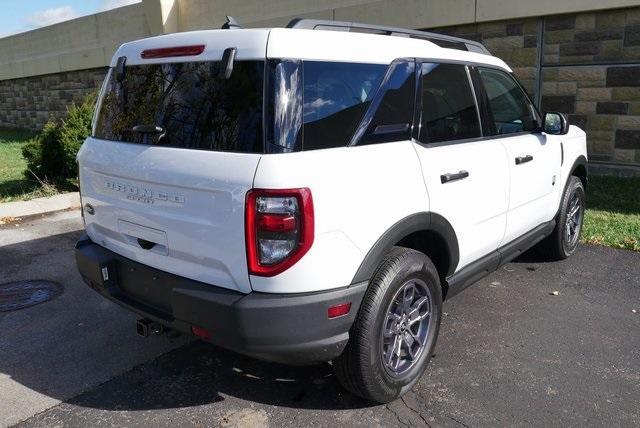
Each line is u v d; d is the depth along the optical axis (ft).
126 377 11.71
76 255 11.88
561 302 15.10
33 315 14.70
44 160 31.42
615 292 15.74
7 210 25.86
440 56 11.88
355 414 10.33
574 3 27.27
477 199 12.13
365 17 34.88
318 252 8.72
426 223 10.57
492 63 13.98
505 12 29.30
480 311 14.58
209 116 9.27
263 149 8.57
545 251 18.03
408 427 9.92
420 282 10.67
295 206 8.46
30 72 65.92
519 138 14.21
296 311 8.71
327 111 9.25
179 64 9.95
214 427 10.01
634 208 23.47
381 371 10.00
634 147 27.71
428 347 11.15
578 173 18.86
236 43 9.16
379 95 10.15
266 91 8.69
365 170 9.42
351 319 9.34
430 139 11.21
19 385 11.43
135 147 10.23
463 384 11.23
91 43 57.21
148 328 10.60
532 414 10.25
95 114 11.95
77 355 12.64
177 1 48.88
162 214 9.70
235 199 8.55
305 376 11.62
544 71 29.50
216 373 11.80
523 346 12.73
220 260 8.99
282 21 40.01
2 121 75.66
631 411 10.32
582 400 10.66
